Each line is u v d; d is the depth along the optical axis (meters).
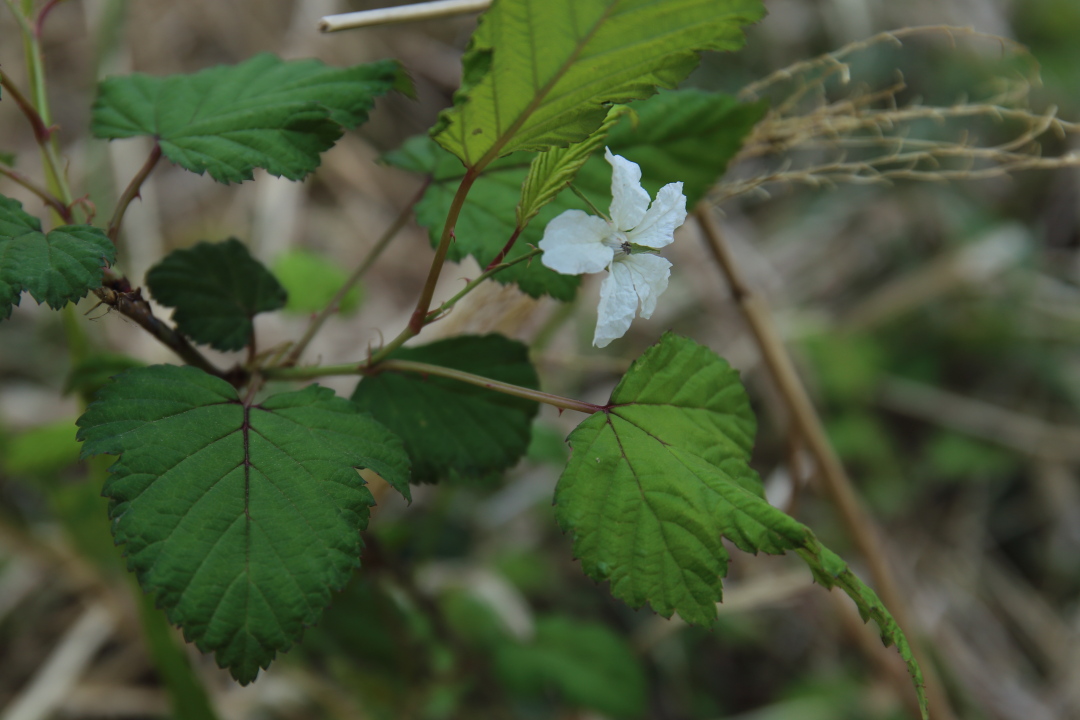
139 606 0.43
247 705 0.51
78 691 0.53
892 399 0.75
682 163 0.40
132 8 0.84
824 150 0.84
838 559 0.34
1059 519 0.71
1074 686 0.63
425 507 0.64
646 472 0.35
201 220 0.80
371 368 0.37
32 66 0.38
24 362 0.68
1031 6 0.85
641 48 0.34
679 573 0.34
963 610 0.68
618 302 0.35
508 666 0.50
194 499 0.34
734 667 0.64
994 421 0.73
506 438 0.38
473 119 0.34
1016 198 0.83
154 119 0.38
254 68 0.39
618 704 0.49
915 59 0.84
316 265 0.48
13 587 0.57
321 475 0.34
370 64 0.38
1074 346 0.77
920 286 0.76
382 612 0.46
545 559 0.64
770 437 0.73
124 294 0.36
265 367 0.38
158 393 0.35
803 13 0.87
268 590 0.34
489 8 0.33
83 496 0.48
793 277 0.83
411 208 0.39
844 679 0.60
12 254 0.34
